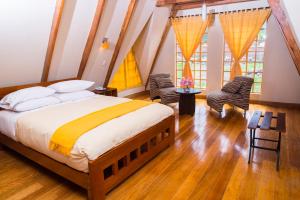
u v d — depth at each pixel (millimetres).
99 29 4066
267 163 2766
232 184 2367
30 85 3787
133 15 4586
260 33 5219
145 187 2367
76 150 2051
